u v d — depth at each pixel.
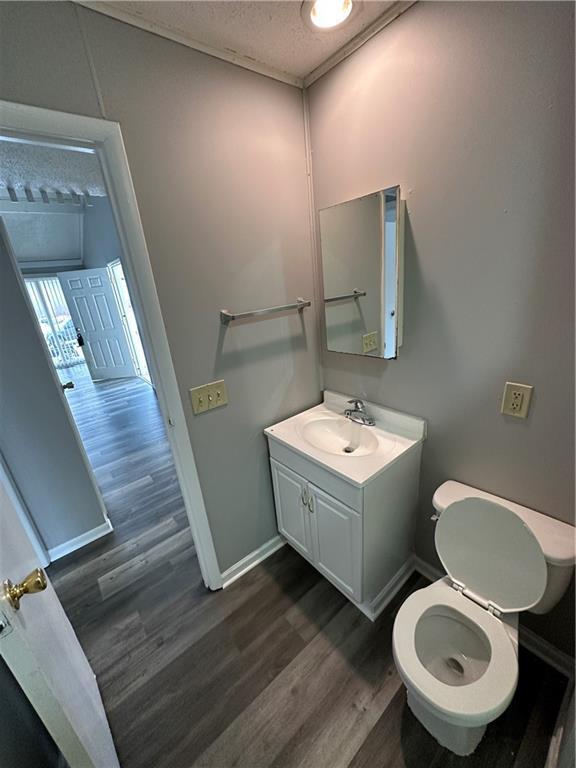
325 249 1.59
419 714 1.06
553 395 1.04
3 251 1.66
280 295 1.60
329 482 1.36
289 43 1.20
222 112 1.25
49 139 0.98
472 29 0.94
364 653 1.34
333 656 1.34
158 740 1.13
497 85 0.94
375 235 1.35
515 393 1.12
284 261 1.57
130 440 3.47
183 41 1.12
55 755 0.85
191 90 1.16
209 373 1.43
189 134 1.19
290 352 1.71
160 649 1.42
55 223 4.94
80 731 0.79
